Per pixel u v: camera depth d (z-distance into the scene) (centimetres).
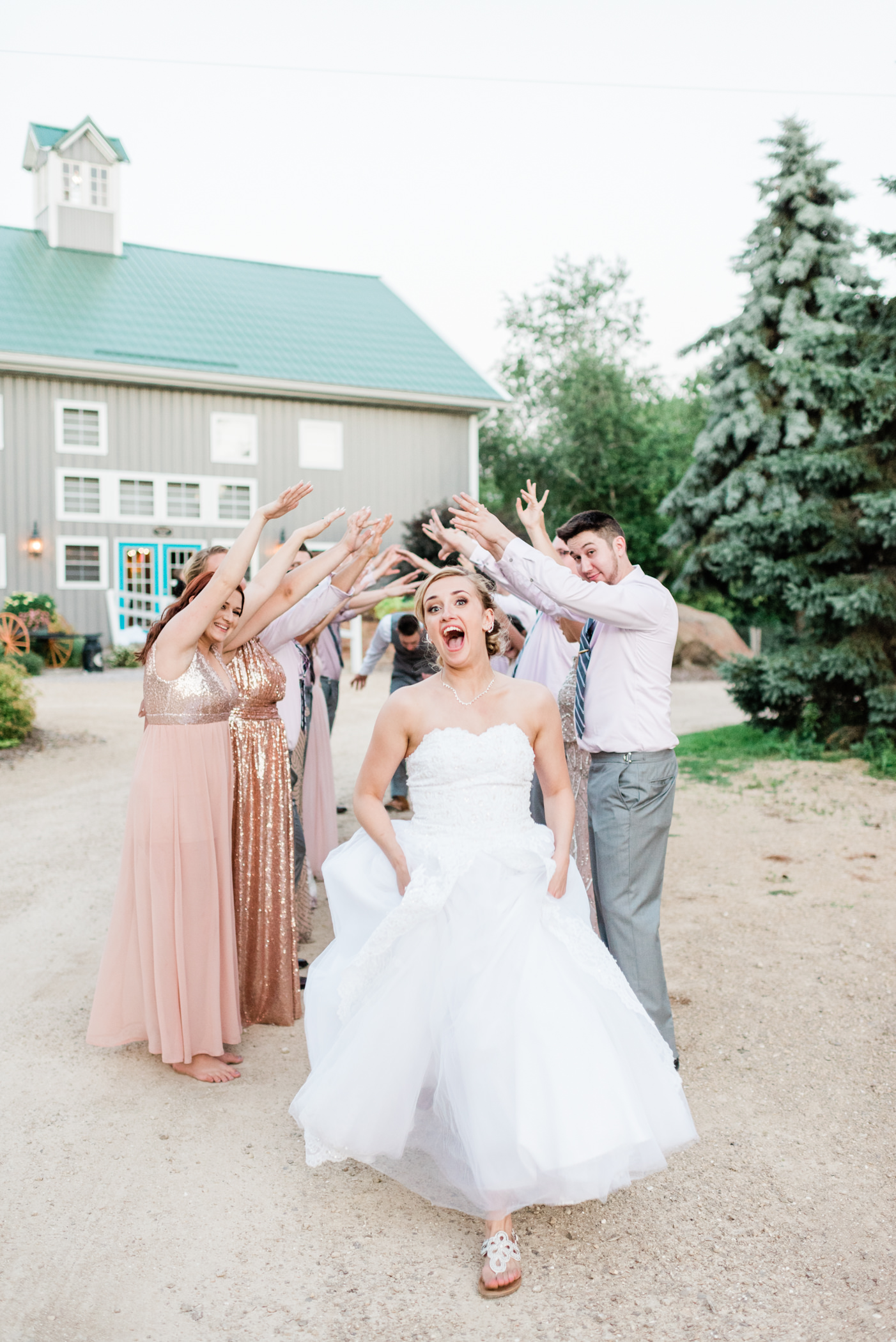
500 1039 249
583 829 386
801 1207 279
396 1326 234
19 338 2006
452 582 289
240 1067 369
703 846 681
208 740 356
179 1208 281
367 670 831
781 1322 233
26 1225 273
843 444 1031
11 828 721
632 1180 280
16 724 1051
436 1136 274
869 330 1007
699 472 1683
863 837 695
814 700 1052
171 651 346
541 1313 238
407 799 757
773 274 1641
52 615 1972
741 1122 325
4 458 1986
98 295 2275
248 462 2161
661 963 354
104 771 934
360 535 433
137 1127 325
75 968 463
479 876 269
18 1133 319
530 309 2983
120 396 2061
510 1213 256
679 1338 229
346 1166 306
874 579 960
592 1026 253
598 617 346
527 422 2973
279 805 397
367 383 2200
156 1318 237
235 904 395
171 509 2117
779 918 529
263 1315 238
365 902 288
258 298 2480
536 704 295
